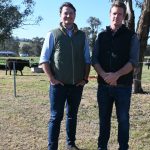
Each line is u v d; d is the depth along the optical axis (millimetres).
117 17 6047
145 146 7277
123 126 6172
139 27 13250
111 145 7316
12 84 17516
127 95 6145
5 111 10172
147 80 20750
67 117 6781
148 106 10719
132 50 6066
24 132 8203
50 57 6348
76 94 6492
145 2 13180
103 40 6152
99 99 6277
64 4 6309
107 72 6129
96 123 8898
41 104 11211
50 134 6434
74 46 6277
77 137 7777
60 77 6297
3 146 7281
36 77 23031
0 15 47438
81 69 6402
